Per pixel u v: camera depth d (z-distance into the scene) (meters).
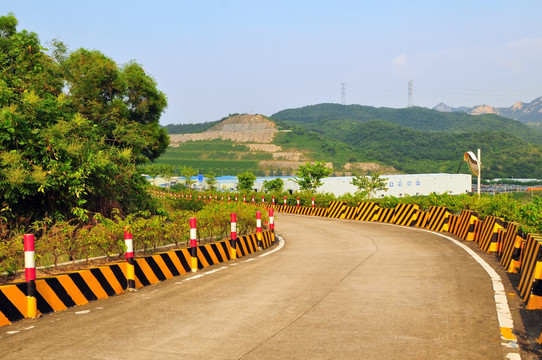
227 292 8.00
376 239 16.95
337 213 30.61
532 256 7.30
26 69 16.50
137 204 17.50
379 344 5.10
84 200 12.56
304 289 8.08
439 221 19.78
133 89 23.55
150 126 24.70
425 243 15.04
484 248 12.93
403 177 84.06
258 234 14.75
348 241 16.72
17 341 5.49
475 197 19.92
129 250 8.45
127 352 5.01
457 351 4.85
